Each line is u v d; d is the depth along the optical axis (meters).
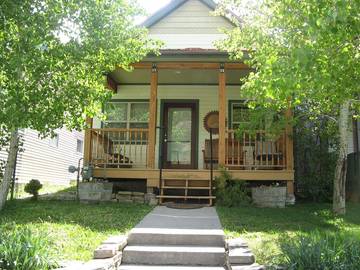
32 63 5.66
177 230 6.46
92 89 6.47
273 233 6.57
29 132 15.26
